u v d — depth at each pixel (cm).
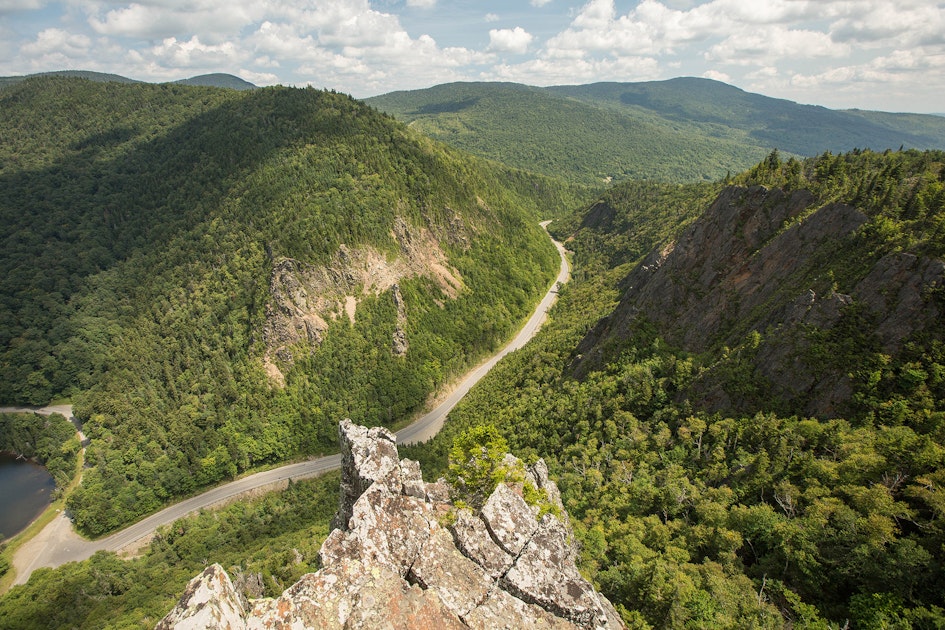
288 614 2173
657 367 9800
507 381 14362
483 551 2739
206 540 11894
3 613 10375
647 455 8031
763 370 7838
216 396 15300
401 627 2202
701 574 5188
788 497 5644
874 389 6544
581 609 2528
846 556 4675
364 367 16162
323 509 12106
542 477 5353
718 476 6912
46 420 17212
